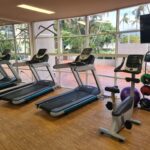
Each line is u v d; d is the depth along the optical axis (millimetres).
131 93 3381
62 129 3273
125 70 3412
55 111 3684
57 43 6414
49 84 5793
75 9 4762
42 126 3406
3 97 4719
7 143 2824
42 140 2904
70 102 4211
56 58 6441
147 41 3957
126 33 4891
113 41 5164
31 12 5078
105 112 4035
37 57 5738
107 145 2725
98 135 3025
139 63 3326
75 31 6129
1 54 6613
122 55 4855
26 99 4691
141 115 3777
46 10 4844
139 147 2656
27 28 6938
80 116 3840
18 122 3604
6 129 3307
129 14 4965
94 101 4785
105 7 4574
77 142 2826
